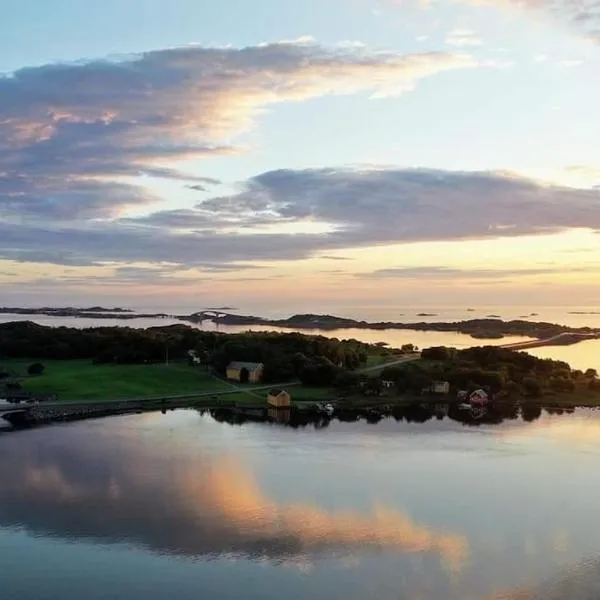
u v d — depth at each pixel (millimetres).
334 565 64000
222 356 197250
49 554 66188
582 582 60719
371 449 114688
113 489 87812
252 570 62844
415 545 69062
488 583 60438
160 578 61031
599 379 192125
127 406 155750
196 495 85188
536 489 89750
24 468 98500
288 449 113875
